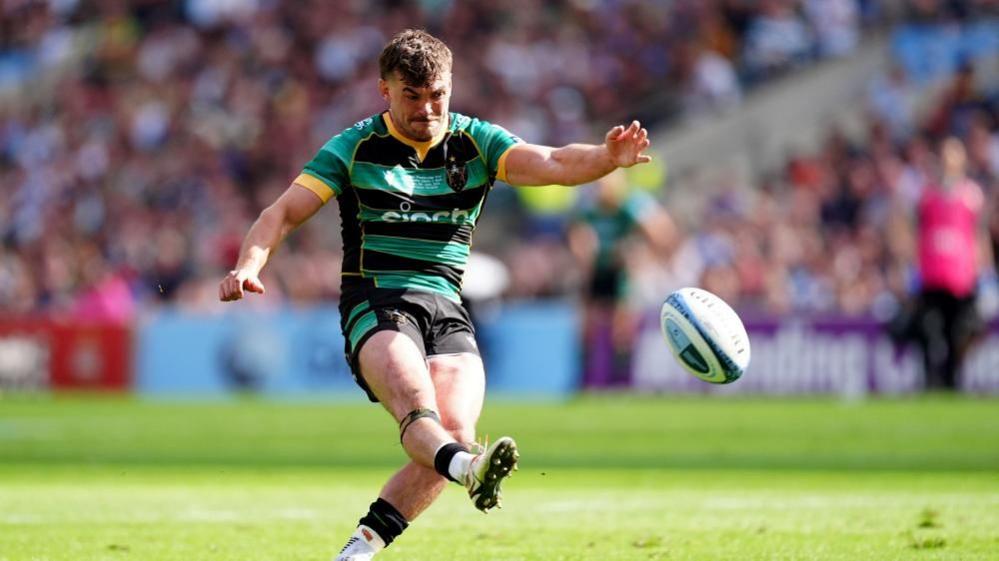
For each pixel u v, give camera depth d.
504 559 22.50
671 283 75.81
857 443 46.59
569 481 36.06
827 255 78.50
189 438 51.44
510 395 72.56
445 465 18.05
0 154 115.38
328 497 32.16
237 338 77.50
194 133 107.75
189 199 102.31
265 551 23.62
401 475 19.55
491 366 73.00
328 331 76.31
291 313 77.00
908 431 50.50
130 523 27.11
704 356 20.42
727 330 20.44
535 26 105.12
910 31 97.44
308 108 106.50
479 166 20.80
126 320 79.88
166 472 39.69
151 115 109.69
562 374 72.19
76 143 111.62
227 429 55.19
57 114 115.12
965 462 40.59
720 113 97.25
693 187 93.69
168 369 78.38
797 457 42.41
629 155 19.72
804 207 82.19
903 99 93.31
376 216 20.36
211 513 28.77
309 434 52.75
